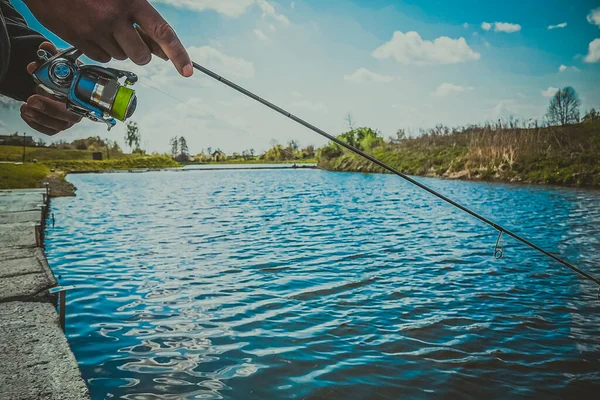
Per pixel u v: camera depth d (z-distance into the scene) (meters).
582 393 3.77
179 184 31.31
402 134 40.25
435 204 17.09
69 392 2.77
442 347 4.61
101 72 1.10
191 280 7.11
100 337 4.85
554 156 24.83
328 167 45.53
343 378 3.95
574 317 5.49
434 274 7.43
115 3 0.75
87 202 19.62
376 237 10.73
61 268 7.99
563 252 9.09
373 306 5.84
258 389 3.77
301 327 5.12
